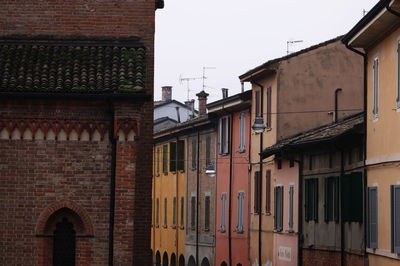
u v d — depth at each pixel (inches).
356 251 1990.7
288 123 2605.8
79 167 1476.4
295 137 2513.5
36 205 1471.5
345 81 2618.1
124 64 1555.1
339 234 2119.8
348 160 2063.2
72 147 1477.6
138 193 1656.0
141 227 1651.1
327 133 2201.0
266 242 2721.5
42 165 1473.9
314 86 2613.2
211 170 3056.1
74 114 1477.6
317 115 2610.7
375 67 1886.1
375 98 1877.5
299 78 2613.2
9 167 1471.5
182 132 3617.1
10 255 1467.8
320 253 2239.2
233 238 3063.5
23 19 1673.2
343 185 2085.4
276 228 2598.4
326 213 2198.6
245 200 2957.7
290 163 2469.2
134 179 1470.2
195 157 3481.8
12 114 1471.5
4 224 1469.0
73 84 1492.4
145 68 1549.0
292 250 2437.3
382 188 1818.4
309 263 2316.7
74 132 1477.6
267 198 2711.6
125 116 1466.5
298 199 2384.4
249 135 2925.7
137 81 1492.4
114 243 1465.3
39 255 1470.2
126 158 1469.0
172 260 3762.3
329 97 2613.2
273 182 2647.6
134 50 1609.3
